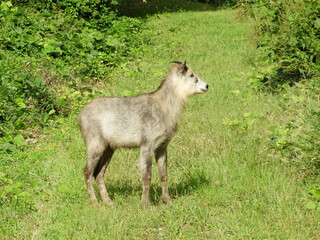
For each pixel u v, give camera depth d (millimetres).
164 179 8180
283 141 9453
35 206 8008
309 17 12789
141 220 7422
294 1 13352
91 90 13867
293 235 6910
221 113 11906
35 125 11484
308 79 12438
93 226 7254
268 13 13859
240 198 8180
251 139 10312
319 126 9211
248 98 12930
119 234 7043
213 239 6926
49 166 9398
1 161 9547
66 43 16141
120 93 13727
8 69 13266
